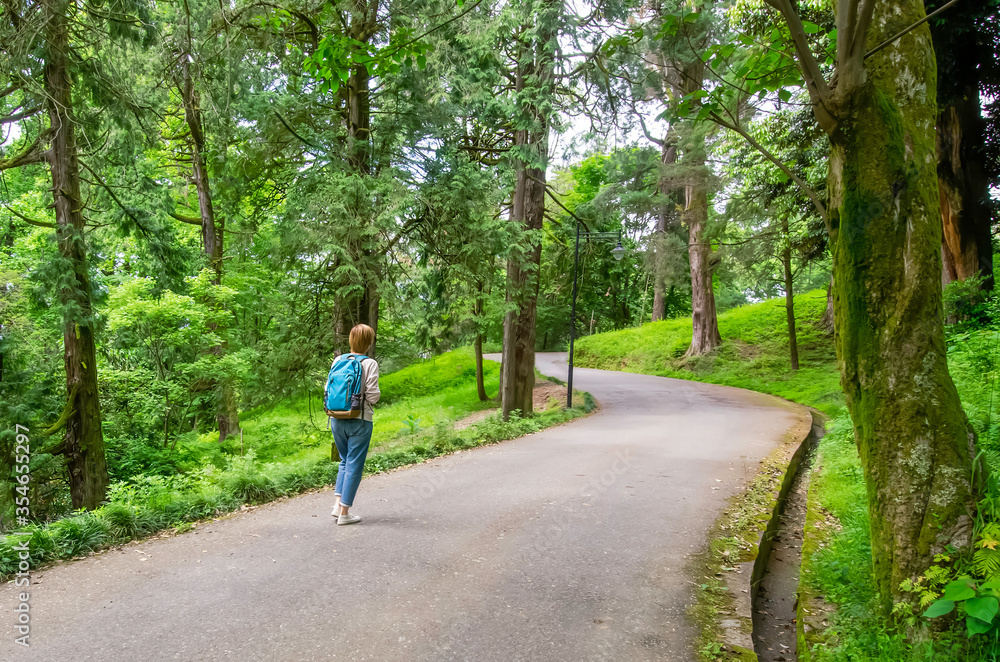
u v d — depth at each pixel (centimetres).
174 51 1206
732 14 1295
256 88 1158
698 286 3059
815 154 1566
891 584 319
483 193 1214
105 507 502
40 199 1562
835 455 855
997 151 1331
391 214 1052
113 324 1327
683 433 1164
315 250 1073
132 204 1351
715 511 582
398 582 394
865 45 319
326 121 1189
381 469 788
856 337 337
